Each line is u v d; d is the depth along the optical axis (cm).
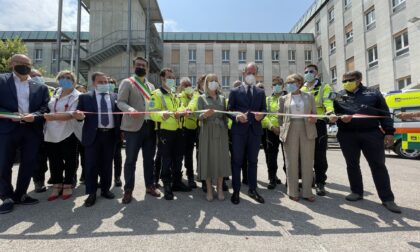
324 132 479
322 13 2862
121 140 522
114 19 2219
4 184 379
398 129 1017
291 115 424
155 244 274
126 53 2195
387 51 1884
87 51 2217
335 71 2641
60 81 452
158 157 534
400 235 296
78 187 527
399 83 1808
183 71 3036
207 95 449
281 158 954
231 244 274
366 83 2125
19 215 359
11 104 394
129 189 421
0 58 1590
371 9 2078
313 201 425
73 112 402
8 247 266
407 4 1711
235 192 419
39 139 423
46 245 271
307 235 297
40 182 491
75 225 323
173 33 3119
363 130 415
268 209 386
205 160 429
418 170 711
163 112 424
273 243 277
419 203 411
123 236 293
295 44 3105
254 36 3144
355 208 390
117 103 425
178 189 500
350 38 2359
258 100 439
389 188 395
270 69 3075
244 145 427
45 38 3050
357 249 264
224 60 3080
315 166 480
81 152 564
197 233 301
